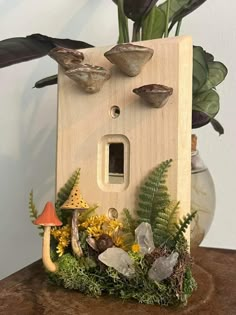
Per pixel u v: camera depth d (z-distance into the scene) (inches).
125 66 17.7
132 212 18.6
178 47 17.4
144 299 16.5
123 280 16.9
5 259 38.2
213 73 24.6
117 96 18.9
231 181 32.7
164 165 17.5
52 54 19.0
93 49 19.5
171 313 15.6
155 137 18.0
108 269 17.0
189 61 18.2
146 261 16.7
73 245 18.0
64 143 20.4
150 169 18.2
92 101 19.6
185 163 18.2
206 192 23.0
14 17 37.2
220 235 33.2
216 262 23.2
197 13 32.6
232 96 32.2
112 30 34.3
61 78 20.3
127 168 18.9
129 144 18.7
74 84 20.0
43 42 23.1
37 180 37.2
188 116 18.3
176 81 17.5
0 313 16.0
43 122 36.7
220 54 32.4
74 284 17.7
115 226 18.1
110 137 19.4
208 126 32.9
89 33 35.0
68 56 18.8
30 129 37.2
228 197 32.9
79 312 15.8
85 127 19.9
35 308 16.4
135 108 18.5
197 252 25.6
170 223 17.4
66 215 19.1
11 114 37.7
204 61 22.4
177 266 16.2
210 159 33.1
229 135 32.5
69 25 35.6
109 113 19.2
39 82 28.9
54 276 18.7
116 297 17.3
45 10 36.3
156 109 18.0
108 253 16.9
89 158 19.8
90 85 18.7
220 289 18.5
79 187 19.9
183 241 17.0
